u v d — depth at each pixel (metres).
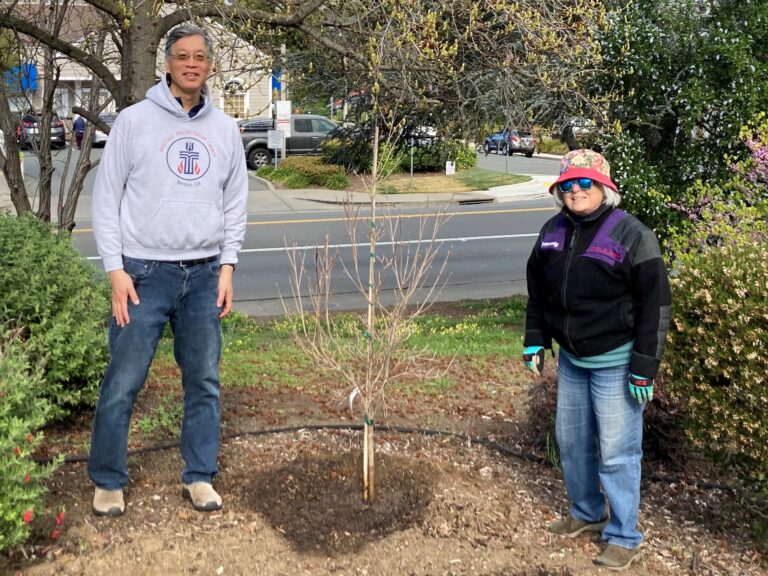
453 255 16.42
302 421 5.35
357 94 10.12
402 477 4.25
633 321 3.56
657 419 4.64
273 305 12.35
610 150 9.43
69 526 3.73
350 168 12.13
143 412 5.33
